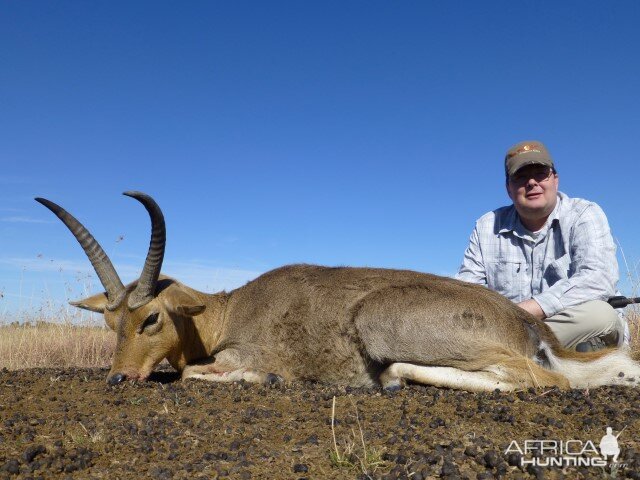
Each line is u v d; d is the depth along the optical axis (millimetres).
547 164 1798
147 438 1064
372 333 1537
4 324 3555
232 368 1688
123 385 1562
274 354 1660
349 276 1667
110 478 892
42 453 995
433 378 1448
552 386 1380
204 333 1738
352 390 1465
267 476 892
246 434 1091
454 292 1520
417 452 950
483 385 1412
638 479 839
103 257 1685
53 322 3332
